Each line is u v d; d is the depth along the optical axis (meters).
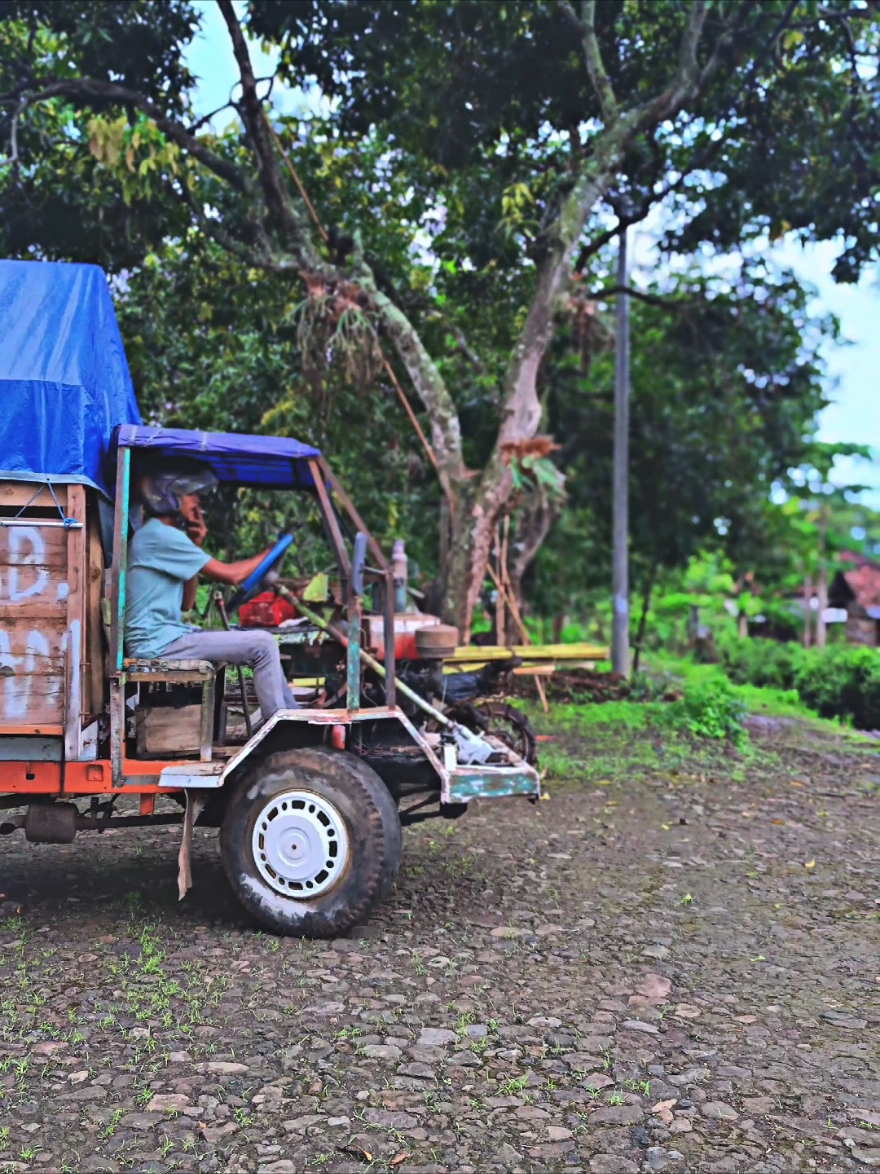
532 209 13.40
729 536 21.14
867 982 4.30
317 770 4.66
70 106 12.46
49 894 5.27
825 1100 3.30
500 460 11.55
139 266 12.30
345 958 4.41
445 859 6.00
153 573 4.84
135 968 4.27
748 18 11.88
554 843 6.40
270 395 13.14
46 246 11.51
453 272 14.60
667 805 7.47
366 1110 3.15
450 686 6.29
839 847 6.42
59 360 4.68
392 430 13.92
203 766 4.75
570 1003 4.01
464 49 11.27
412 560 14.12
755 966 4.45
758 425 19.38
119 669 4.68
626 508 14.85
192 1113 3.12
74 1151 2.92
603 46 12.73
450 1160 2.92
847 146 12.59
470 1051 3.56
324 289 11.23
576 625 26.08
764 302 16.95
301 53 11.58
